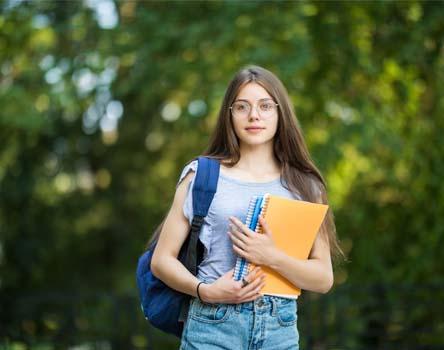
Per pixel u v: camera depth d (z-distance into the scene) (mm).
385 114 11820
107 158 15398
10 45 11578
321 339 10781
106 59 11203
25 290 14281
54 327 12047
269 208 3629
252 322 3627
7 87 11070
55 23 12016
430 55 11516
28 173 13977
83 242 15523
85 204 15203
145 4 11766
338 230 12586
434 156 11797
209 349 3633
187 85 11906
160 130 14594
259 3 10336
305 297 10547
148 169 15539
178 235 3746
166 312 3805
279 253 3619
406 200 12305
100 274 15656
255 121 3795
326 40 11414
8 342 11180
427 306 11250
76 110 12812
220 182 3756
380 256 12273
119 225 15656
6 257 13977
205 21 10695
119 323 11891
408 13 11297
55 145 14484
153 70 11289
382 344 11398
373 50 11688
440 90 11711
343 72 11609
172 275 3658
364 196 12641
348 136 10914
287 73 9977
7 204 14000
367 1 10992
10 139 13367
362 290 10773
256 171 3879
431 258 11680
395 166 12219
